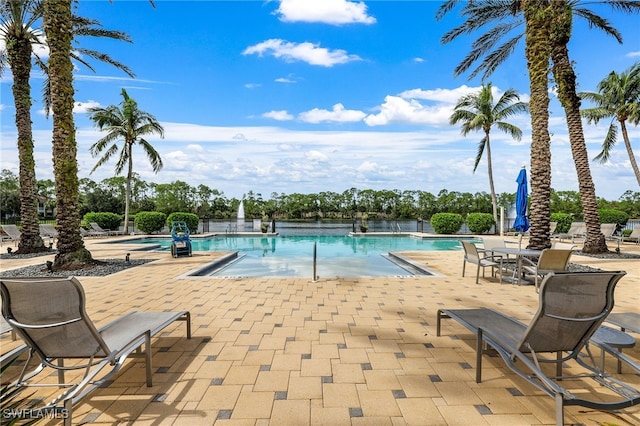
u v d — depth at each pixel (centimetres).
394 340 372
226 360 322
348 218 3341
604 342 258
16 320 227
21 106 1100
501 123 2095
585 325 239
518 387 273
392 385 276
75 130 827
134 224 2088
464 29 1133
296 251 1371
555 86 1099
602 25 1150
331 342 366
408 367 307
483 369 304
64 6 781
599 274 228
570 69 1073
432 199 3231
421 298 554
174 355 333
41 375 296
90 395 260
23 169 1124
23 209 1133
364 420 229
